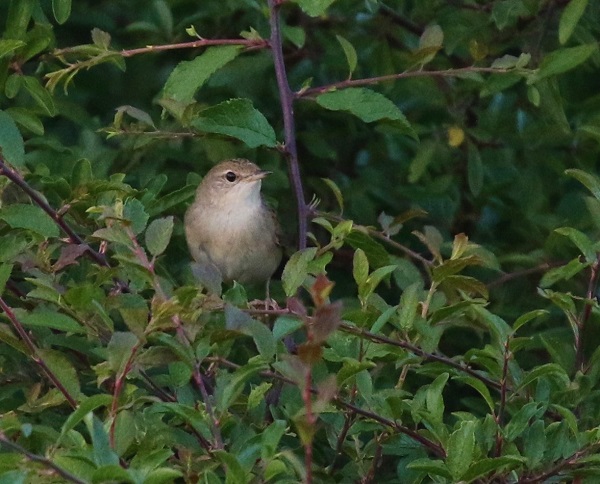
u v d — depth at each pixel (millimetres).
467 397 11719
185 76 10680
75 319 8758
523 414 8672
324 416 9312
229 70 13859
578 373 9406
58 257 10148
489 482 8516
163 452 7375
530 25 13617
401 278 10461
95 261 10320
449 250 13500
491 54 13773
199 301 8055
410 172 13672
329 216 10766
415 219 14422
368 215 14094
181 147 13766
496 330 8781
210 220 13531
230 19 14625
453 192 14375
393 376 11328
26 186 9672
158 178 11922
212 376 9250
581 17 13297
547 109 12727
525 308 13008
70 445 7582
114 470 6785
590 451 8633
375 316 9203
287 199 14758
